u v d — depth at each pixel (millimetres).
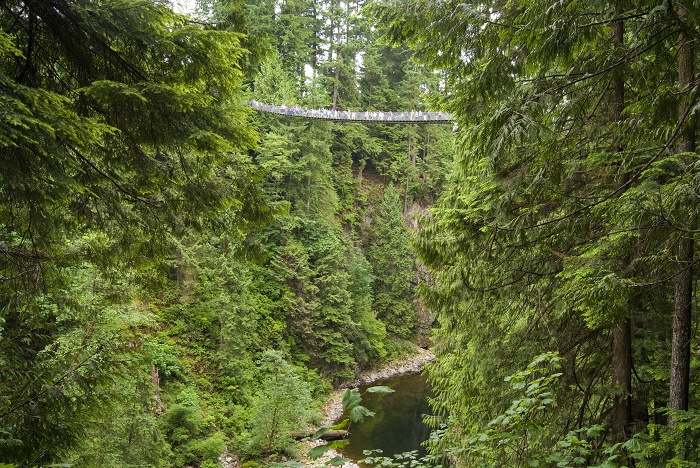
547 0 4043
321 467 2459
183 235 5801
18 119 3084
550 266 6703
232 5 5387
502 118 5031
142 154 5000
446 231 6652
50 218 4938
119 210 5500
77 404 5137
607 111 5887
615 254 4320
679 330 4531
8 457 4305
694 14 3463
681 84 4332
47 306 8898
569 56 4391
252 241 5902
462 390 7996
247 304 24797
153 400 14102
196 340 24266
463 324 7680
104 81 3742
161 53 4379
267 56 5562
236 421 21000
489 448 3967
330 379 28922
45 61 4656
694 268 4855
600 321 4457
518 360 7035
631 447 3219
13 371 4859
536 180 5254
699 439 4156
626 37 6035
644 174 4293
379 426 23250
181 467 17141
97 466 10609
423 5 5477
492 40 5293
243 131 4898
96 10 4000
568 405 6828
